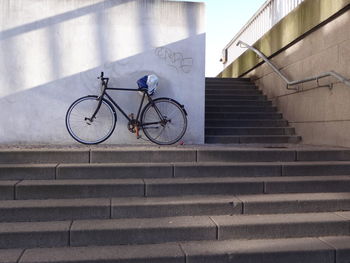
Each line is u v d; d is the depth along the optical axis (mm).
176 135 6273
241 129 7344
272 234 3941
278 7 9023
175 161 5098
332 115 6328
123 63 6281
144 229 3779
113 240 3740
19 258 3387
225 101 8727
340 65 6070
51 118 6109
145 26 6344
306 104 7227
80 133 6113
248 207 4262
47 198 4316
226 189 4566
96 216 4059
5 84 6004
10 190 4277
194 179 4727
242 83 10320
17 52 6027
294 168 4988
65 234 3674
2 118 6004
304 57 7336
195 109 6480
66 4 6137
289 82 7348
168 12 6402
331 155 5363
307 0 6973
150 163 4973
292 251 3598
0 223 3889
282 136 7211
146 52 6348
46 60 6094
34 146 5668
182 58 6438
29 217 3971
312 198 4402
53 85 6109
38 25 6070
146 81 6043
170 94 6414
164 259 3441
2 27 5988
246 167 4918
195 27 6473
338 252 3635
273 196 4500
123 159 5004
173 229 3816
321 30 6664
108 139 6242
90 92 6195
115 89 6043
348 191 4762
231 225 3893
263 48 9492
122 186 4422
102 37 6227
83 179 4680
